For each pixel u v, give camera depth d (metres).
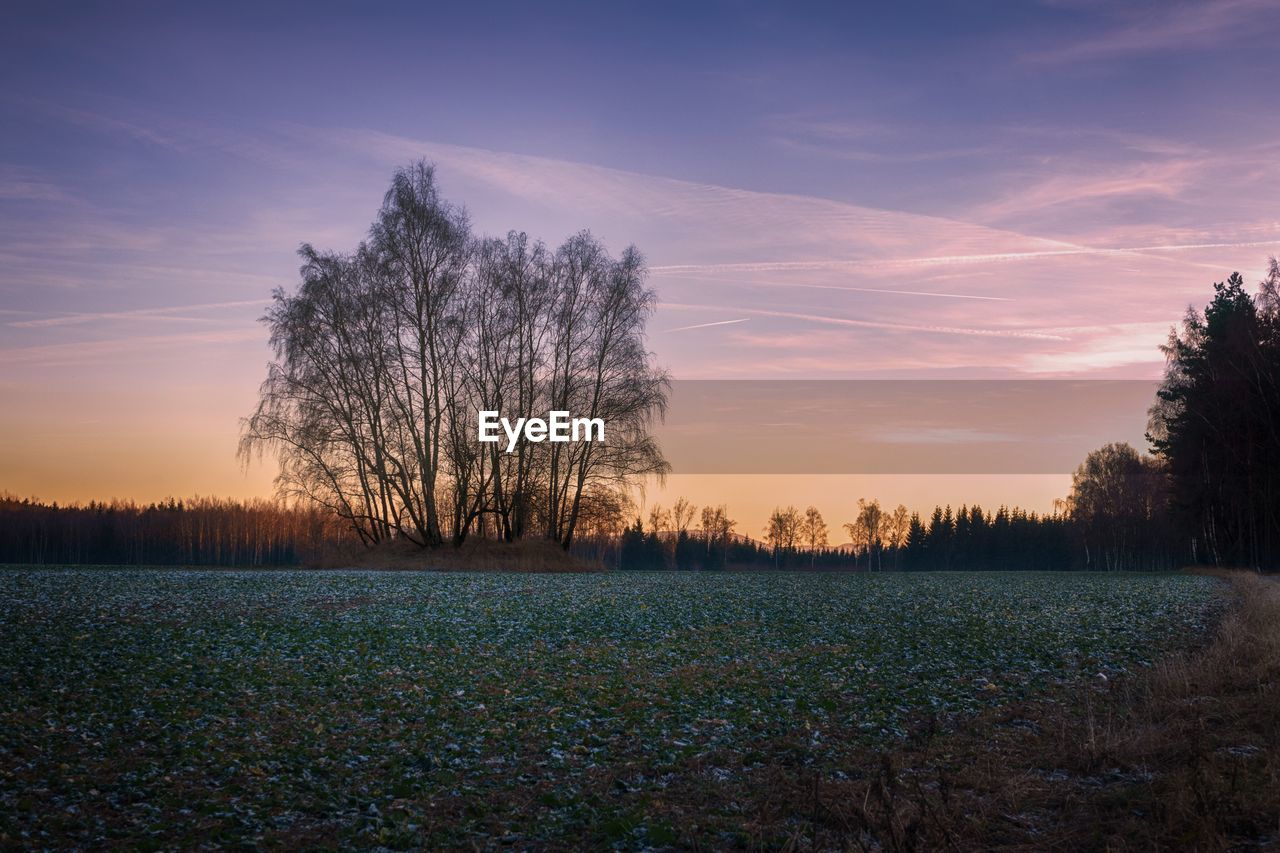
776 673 17.08
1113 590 37.25
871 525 163.00
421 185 49.94
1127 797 9.02
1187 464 64.50
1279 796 8.33
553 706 14.31
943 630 23.02
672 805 9.61
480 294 50.72
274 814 9.27
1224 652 16.14
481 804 9.63
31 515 115.56
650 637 21.73
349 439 49.94
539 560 50.59
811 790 9.55
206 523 114.94
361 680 16.14
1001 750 11.41
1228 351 60.56
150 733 12.12
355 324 49.47
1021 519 149.00
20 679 15.16
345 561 50.69
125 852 8.15
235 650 18.89
